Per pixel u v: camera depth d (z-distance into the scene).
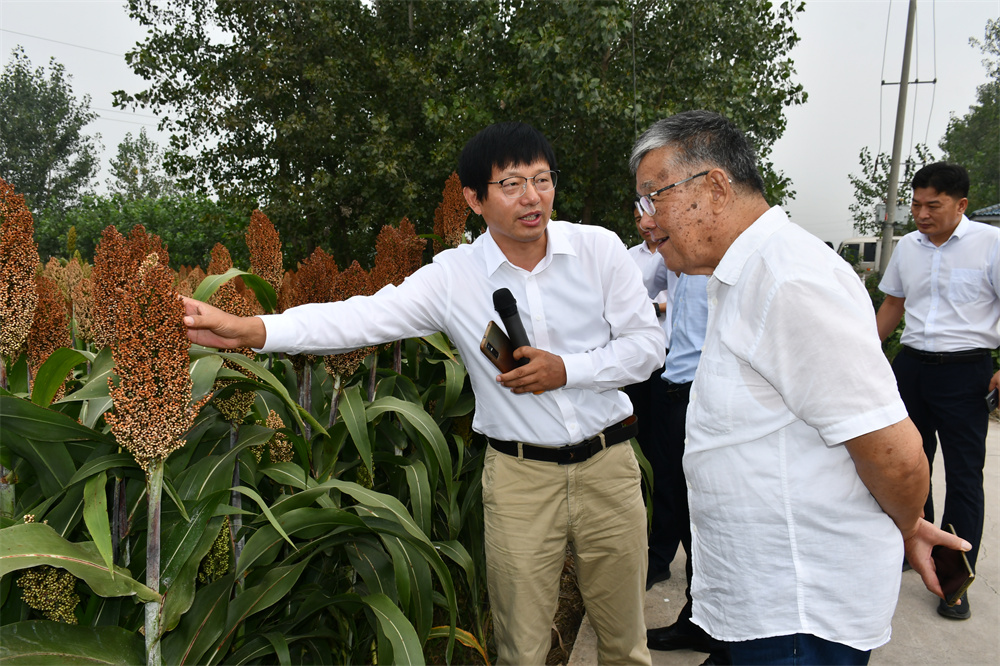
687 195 1.28
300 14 13.62
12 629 1.22
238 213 13.20
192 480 1.56
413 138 13.34
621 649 2.01
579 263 1.85
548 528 1.85
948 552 1.37
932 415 3.16
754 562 1.26
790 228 1.22
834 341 1.09
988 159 21.38
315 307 1.70
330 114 12.81
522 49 10.28
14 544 1.14
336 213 14.09
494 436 1.89
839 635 1.22
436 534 2.66
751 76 11.34
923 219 3.09
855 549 1.22
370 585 1.86
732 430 1.27
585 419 1.83
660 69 11.38
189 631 1.46
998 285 2.93
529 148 1.68
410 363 2.75
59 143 35.28
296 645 1.97
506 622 1.86
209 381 1.44
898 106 12.08
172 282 1.15
